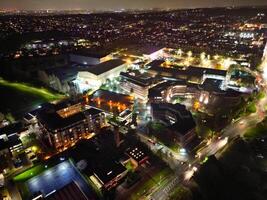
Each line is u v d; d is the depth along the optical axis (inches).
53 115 4170.8
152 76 6412.4
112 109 4864.7
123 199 3011.8
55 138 3814.0
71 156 3769.7
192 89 5344.5
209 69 6481.3
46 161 3695.9
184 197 2979.8
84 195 3011.8
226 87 5816.9
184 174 3344.0
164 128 4114.2
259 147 3816.4
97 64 7308.1
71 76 6953.7
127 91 5979.3
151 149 3838.6
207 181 3235.7
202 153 3727.9
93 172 3316.9
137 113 4968.0
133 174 3312.0
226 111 4756.4
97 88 6186.0
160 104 4690.0
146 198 3009.4
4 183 3314.5
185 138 3794.3
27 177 3376.0
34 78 7293.3
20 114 5177.2
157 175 3346.5
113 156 3725.4
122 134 4242.1
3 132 4168.3
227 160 3587.6
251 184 3218.5
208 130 4298.7
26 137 4296.3
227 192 3105.3
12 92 6299.2
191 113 4749.0
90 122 4249.5
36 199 2933.1
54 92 6373.0
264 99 5359.3
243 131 4212.6
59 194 3024.1
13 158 3740.2
